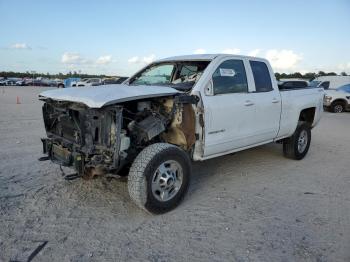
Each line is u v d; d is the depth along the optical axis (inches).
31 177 191.6
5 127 362.6
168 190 150.2
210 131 169.0
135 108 155.0
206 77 168.7
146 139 148.6
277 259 115.1
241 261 113.7
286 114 227.3
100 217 144.6
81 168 145.3
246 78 195.8
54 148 164.9
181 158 151.3
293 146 243.4
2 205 152.9
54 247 119.7
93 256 114.9
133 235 130.0
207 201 165.6
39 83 2470.5
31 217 142.3
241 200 167.8
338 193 180.2
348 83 753.6
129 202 161.2
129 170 145.2
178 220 143.7
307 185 193.0
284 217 148.3
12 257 112.7
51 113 168.9
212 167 225.8
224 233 132.9
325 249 121.8
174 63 203.3
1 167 208.2
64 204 156.8
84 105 144.9
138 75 223.6
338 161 251.1
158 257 115.2
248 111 191.5
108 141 138.5
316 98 258.7
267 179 202.8
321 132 402.0
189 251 119.3
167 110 157.4
